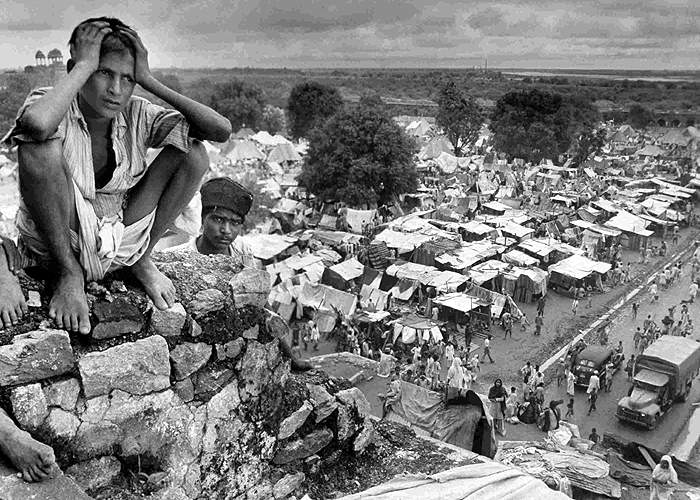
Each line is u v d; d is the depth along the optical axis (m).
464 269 39.22
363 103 67.94
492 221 48.53
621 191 51.41
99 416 4.27
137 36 3.97
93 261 4.22
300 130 98.81
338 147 56.12
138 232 4.52
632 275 37.69
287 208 57.34
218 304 4.94
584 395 25.03
